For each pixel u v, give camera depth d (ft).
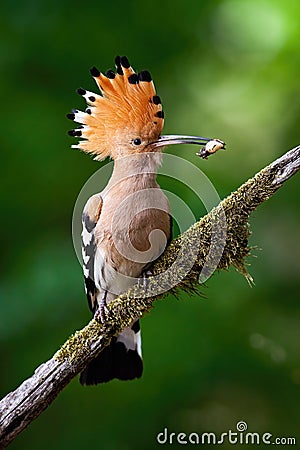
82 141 26.68
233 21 46.01
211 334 41.65
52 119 43.34
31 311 40.19
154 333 41.16
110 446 39.47
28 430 40.47
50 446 39.93
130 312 23.59
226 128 46.88
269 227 46.06
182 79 46.78
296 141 46.62
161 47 45.96
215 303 42.52
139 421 40.11
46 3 44.32
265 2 45.75
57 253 41.57
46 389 23.08
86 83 44.21
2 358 39.81
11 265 42.04
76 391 40.93
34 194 43.39
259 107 47.09
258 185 23.08
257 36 46.21
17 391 23.07
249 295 43.27
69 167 43.34
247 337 41.73
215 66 47.09
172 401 40.45
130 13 45.32
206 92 47.11
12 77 43.88
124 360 27.17
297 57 46.37
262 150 46.42
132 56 45.14
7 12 44.11
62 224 43.21
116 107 26.02
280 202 46.09
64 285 40.50
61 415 40.70
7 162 42.93
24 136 42.86
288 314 43.60
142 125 25.73
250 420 40.45
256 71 47.03
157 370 40.73
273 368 41.24
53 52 44.11
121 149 25.96
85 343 23.35
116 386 40.91
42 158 43.01
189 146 45.68
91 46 44.57
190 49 46.50
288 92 47.09
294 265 45.44
